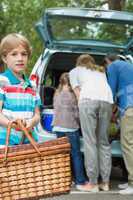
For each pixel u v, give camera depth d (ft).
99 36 24.21
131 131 18.79
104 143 19.07
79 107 18.69
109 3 37.06
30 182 8.75
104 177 19.16
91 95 18.56
